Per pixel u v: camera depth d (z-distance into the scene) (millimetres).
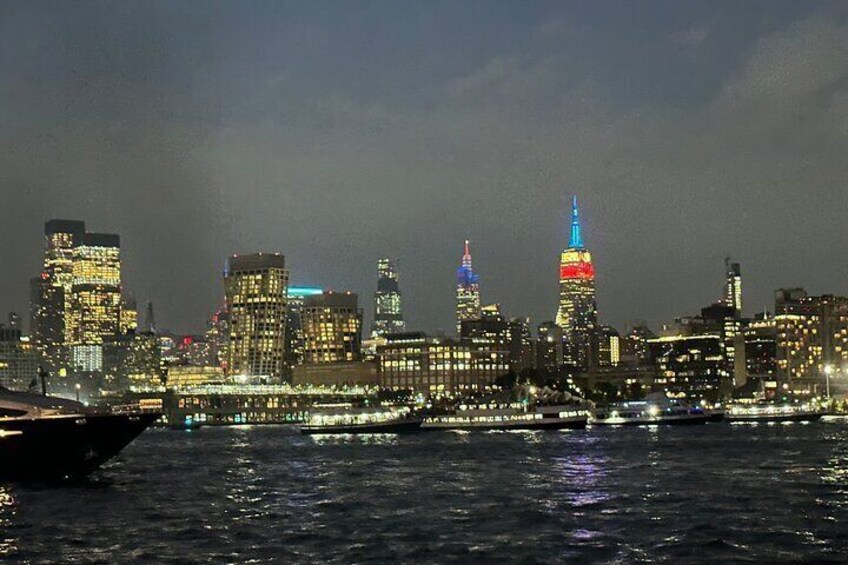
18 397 195250
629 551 114562
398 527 133750
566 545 118750
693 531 126625
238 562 111312
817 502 152250
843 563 107375
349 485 189750
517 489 176750
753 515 139500
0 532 131375
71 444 181250
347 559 112250
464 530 130500
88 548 120188
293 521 140375
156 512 149500
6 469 179375
